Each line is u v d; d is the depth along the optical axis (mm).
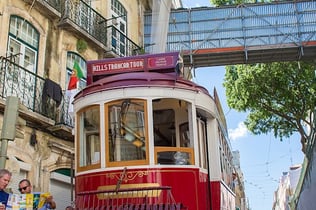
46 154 11398
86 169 6625
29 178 10703
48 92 11453
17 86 10766
